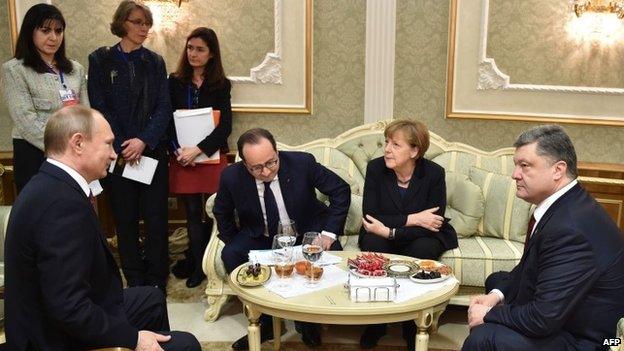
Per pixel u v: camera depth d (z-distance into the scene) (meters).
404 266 2.53
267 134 2.67
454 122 3.97
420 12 3.86
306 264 2.49
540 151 1.96
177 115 3.56
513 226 3.22
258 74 4.03
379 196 3.04
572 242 1.88
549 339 1.93
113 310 1.96
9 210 2.70
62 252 1.71
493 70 3.82
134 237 3.45
